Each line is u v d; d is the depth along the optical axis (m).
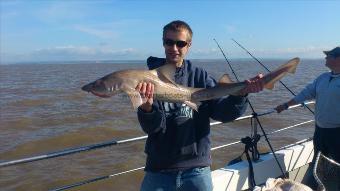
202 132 1.55
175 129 1.49
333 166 1.96
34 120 9.94
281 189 1.82
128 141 1.85
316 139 2.53
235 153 5.96
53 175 5.40
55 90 19.08
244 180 2.21
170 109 1.50
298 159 2.57
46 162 5.91
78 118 10.24
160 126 1.43
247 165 2.26
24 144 7.44
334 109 2.42
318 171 1.97
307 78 24.69
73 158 6.10
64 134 8.17
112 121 9.70
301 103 2.71
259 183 2.30
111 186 5.02
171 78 1.49
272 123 8.66
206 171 1.55
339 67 2.43
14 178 5.32
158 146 1.51
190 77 1.56
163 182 1.52
